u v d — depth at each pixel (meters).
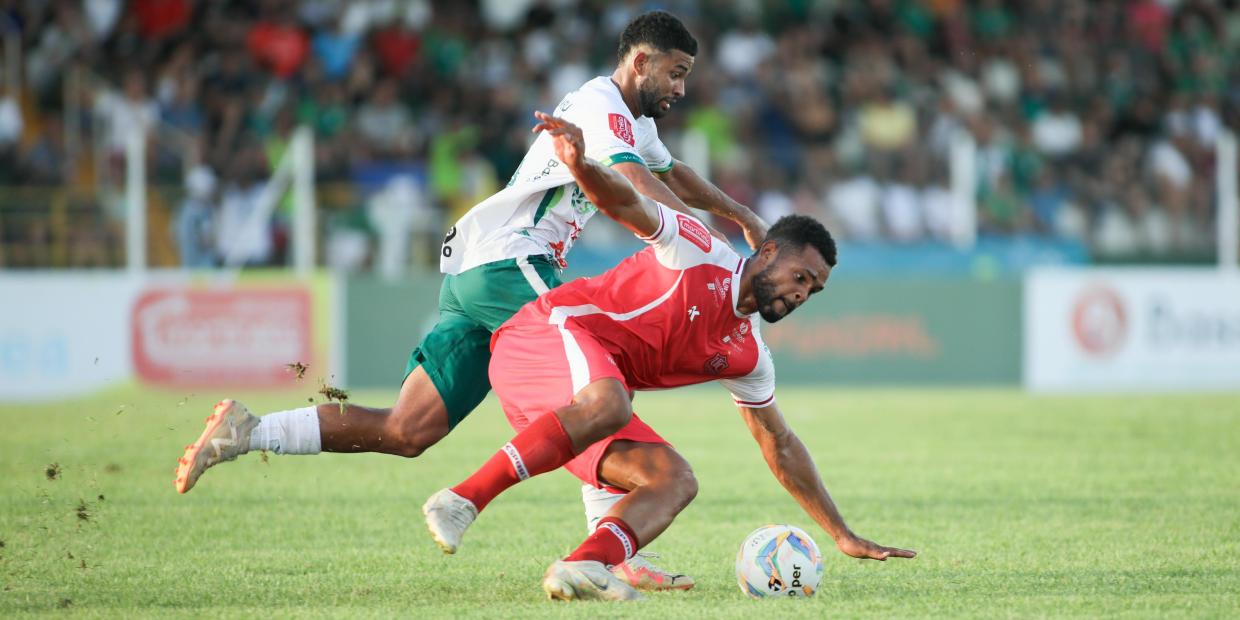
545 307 16.08
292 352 45.69
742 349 16.27
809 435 33.75
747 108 61.28
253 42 59.75
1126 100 66.88
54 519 21.16
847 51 65.56
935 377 49.06
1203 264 52.16
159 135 54.44
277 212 47.91
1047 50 68.00
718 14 65.56
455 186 54.47
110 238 45.59
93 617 14.20
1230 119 68.00
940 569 17.17
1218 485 25.25
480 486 14.77
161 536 19.69
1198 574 16.70
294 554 18.31
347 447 16.59
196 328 45.12
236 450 15.95
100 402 42.41
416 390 16.89
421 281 46.34
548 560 17.94
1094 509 22.47
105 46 59.25
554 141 14.56
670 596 15.43
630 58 18.45
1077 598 15.12
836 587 15.92
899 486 25.22
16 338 44.16
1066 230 54.19
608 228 50.34
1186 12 71.38
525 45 63.72
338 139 54.97
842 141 61.78
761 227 19.70
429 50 62.09
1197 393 47.06
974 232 51.59
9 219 45.09
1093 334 49.03
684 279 15.62
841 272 49.38
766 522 21.36
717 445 31.97
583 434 14.99
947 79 65.50
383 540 19.47
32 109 57.47
